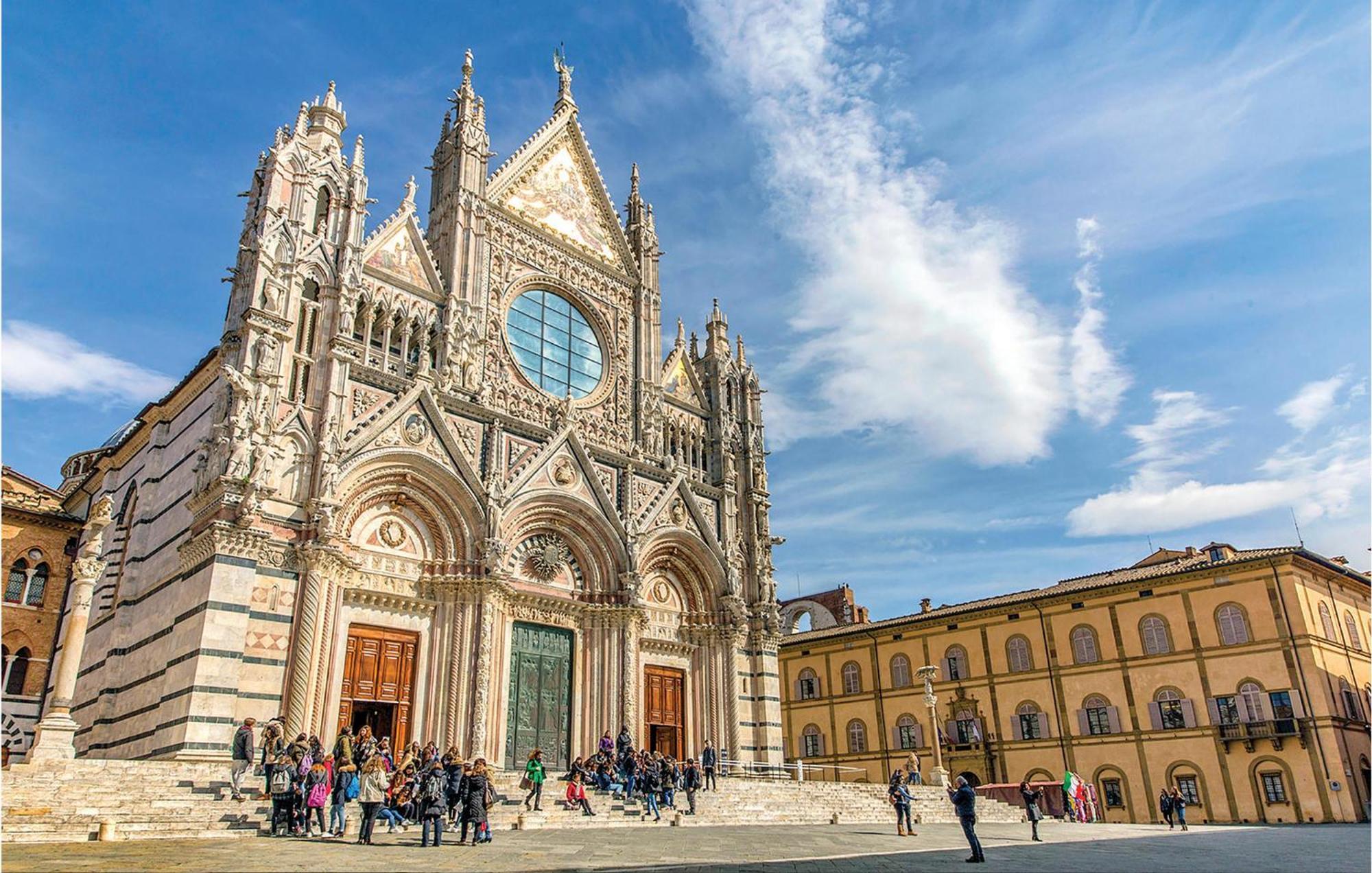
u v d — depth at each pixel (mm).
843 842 28219
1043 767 66188
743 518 57531
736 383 61062
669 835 28766
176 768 28938
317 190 43156
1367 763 58406
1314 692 56969
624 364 54875
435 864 19000
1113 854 25906
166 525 40219
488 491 43250
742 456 59188
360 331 43719
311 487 37719
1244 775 58344
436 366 45375
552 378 51156
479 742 39125
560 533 47188
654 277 58438
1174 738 61375
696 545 52875
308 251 41250
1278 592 59625
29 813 22469
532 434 47438
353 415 40844
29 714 50188
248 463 35625
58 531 53906
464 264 47906
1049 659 68000
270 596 35281
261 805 26203
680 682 50719
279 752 26812
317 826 26109
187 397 42719
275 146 42156
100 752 37438
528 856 21250
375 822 24359
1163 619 63781
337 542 37594
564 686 45031
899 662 75562
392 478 40906
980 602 77500
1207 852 27391
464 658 40344
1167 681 62625
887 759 73875
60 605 52875
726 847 24875
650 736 48562
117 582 44812
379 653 39062
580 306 54125
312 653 35312
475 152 50781
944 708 72188
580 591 47188
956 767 69750
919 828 37344
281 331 38531
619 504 50531
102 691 38812
